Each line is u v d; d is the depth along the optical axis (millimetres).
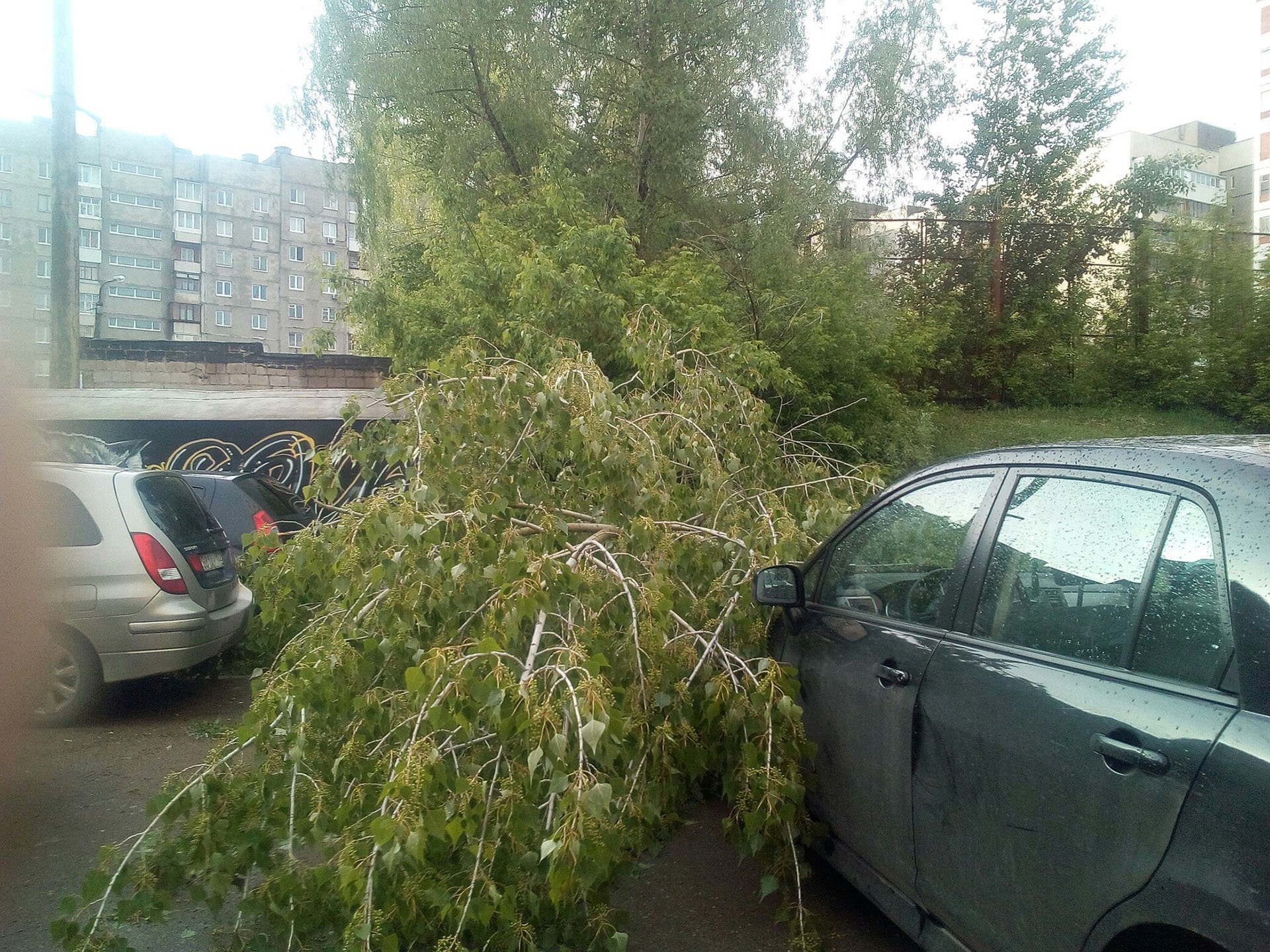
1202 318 17047
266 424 12680
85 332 36156
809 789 3631
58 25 11242
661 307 9172
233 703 6996
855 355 11023
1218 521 2225
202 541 6859
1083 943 2246
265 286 62156
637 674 3537
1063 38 18594
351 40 13219
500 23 12922
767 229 12531
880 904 3240
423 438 4691
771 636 4215
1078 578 2598
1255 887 1809
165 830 3314
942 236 18250
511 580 3547
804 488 6551
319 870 2918
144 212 54906
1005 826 2535
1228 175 46750
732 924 3715
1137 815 2107
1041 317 17125
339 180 14688
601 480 4809
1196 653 2166
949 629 3014
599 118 14133
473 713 2900
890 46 14039
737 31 13375
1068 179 18797
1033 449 3049
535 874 2949
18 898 3914
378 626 3938
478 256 10445
